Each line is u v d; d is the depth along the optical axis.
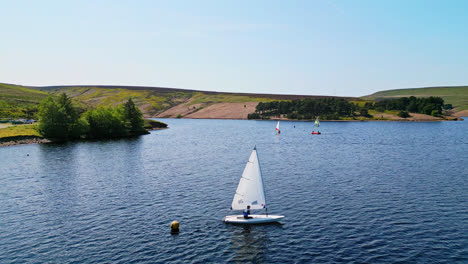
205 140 149.25
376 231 38.91
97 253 34.03
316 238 37.25
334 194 54.06
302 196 53.16
